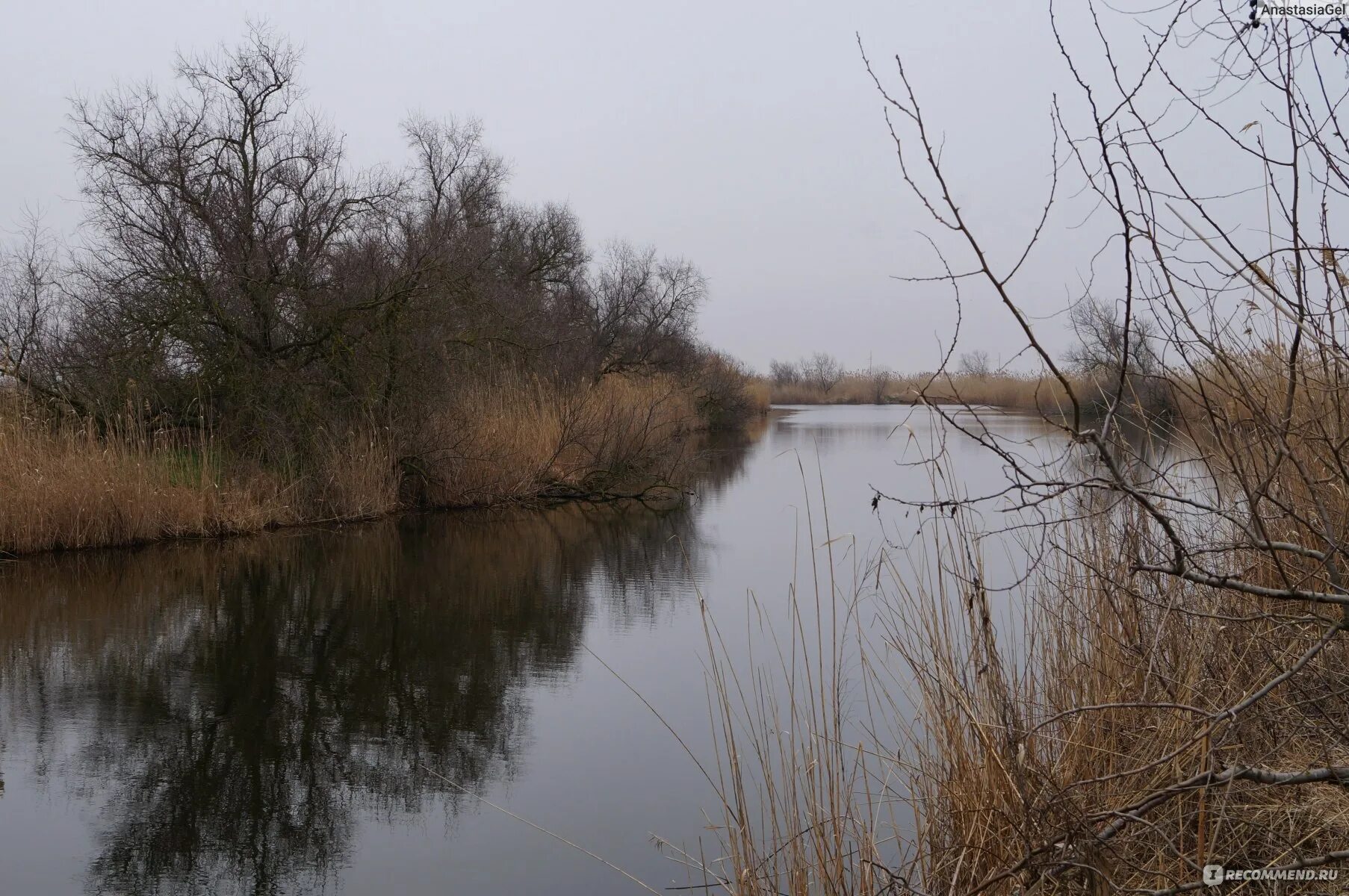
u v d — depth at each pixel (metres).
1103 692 4.38
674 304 35.53
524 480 18.66
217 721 7.16
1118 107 2.68
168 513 14.19
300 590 11.27
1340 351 2.78
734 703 7.15
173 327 15.35
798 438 34.88
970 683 4.52
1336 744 3.65
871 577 10.10
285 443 15.94
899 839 4.40
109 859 5.19
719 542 14.05
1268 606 4.12
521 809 5.70
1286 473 4.25
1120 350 3.32
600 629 9.45
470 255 19.17
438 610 10.29
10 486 12.98
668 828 5.43
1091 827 3.52
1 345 15.05
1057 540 5.11
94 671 8.30
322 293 16.28
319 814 5.68
